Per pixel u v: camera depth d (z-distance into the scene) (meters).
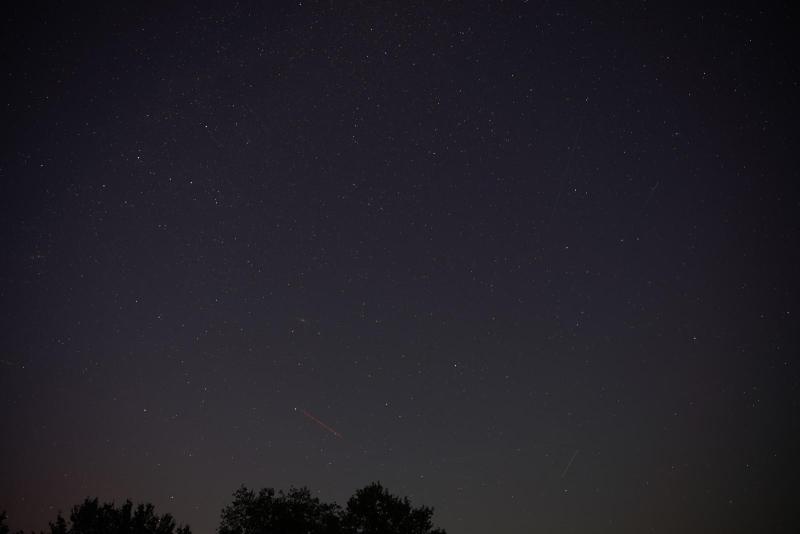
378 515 16.97
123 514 15.26
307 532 16.64
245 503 16.86
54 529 14.60
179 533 15.41
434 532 17.06
